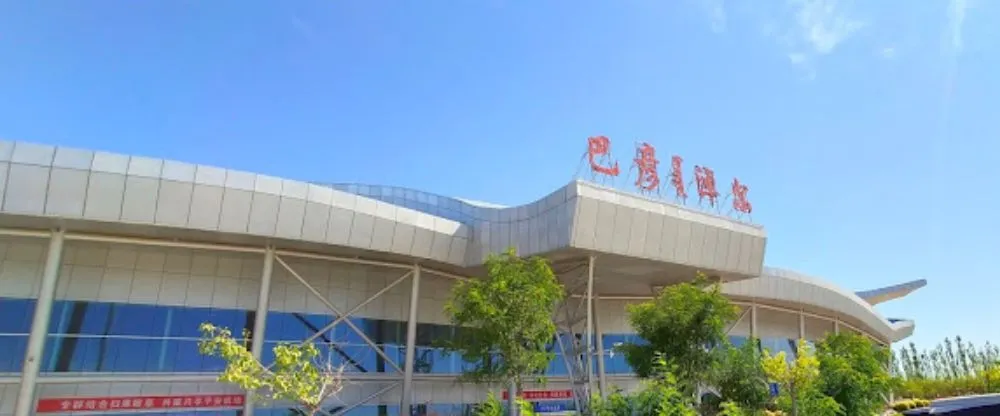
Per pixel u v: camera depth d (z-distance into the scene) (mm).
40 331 20078
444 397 29984
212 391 24375
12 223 20234
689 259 27078
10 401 20953
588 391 27797
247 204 21766
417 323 30203
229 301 25688
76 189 19344
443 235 26672
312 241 23266
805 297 43438
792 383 19641
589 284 25609
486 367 21500
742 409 19750
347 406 26438
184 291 24875
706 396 22594
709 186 28547
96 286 23219
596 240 24500
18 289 21953
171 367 23688
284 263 25203
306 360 16453
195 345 24453
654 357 21922
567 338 34688
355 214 23922
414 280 27656
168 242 22938
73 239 21625
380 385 27797
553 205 24875
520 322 20266
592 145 25203
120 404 22469
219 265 25844
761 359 21234
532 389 32656
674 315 21969
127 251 24141
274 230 22406
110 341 22891
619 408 14961
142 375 22594
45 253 22688
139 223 20344
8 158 18609
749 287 39625
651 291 35500
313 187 23078
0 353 21000
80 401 21797
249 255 26047
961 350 70500
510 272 21250
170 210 20672
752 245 29016
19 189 18734
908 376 66500
